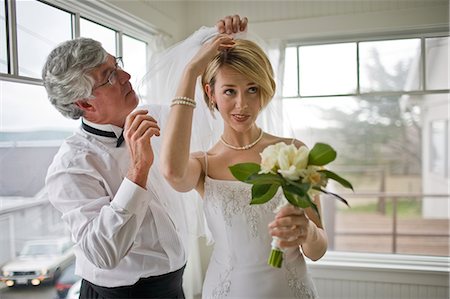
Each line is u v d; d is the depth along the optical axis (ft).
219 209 3.54
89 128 4.21
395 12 7.62
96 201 3.76
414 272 7.68
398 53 8.20
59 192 3.82
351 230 17.21
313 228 3.10
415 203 20.35
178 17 8.36
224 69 3.33
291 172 2.48
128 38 7.12
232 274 3.51
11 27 4.65
